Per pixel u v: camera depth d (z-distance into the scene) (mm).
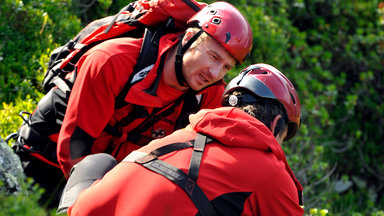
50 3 9453
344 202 13734
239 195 3941
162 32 5598
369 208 14266
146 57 5422
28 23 8852
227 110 4297
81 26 10039
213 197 3891
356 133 14055
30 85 7969
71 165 5363
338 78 14953
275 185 4000
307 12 16016
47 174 5961
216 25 5328
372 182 15602
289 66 13617
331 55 14602
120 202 3932
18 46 8500
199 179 3924
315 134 13445
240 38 5371
